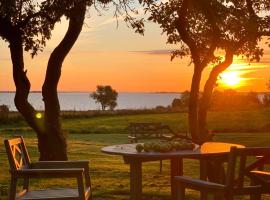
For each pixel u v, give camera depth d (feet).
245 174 23.09
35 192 25.62
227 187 22.40
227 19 43.83
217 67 42.96
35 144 97.45
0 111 196.34
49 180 48.85
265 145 98.58
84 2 52.24
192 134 42.34
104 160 69.56
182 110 248.52
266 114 193.57
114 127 163.53
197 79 42.70
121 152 28.43
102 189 42.83
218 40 43.09
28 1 55.47
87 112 231.09
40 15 54.95
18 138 26.53
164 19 45.85
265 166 60.03
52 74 56.59
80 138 118.83
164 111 243.60
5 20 53.78
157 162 67.67
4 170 57.06
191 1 42.86
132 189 29.58
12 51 55.47
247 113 203.82
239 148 22.45
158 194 40.24
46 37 58.08
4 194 39.93
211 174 35.12
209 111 224.94
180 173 33.32
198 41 47.42
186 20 44.93
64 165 27.50
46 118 56.65
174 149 29.04
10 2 52.03
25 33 57.36
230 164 22.45
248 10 43.75
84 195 23.91
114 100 497.46
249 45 46.14
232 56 43.14
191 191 41.75
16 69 55.62
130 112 237.45
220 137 119.65
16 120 185.57
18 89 55.57
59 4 52.60
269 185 23.21
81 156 75.31
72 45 57.16
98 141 108.99
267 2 45.03
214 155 27.89
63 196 24.07
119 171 56.24
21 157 26.23
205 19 46.14
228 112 213.46
